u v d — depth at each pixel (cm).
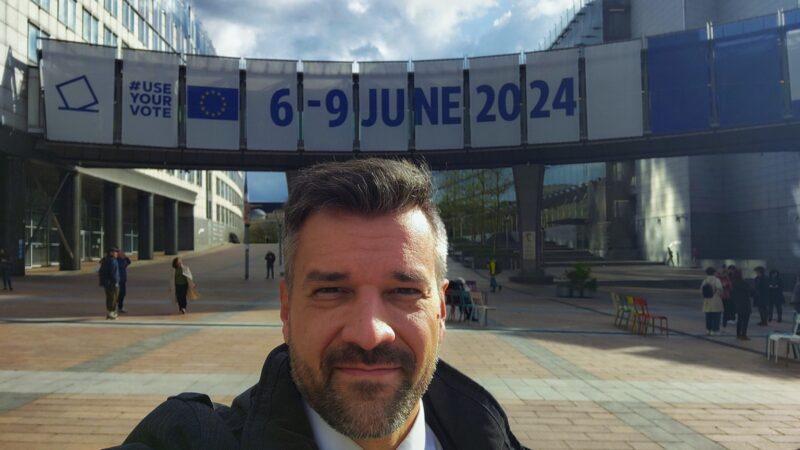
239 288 2358
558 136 2330
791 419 562
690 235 4366
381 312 89
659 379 752
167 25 4975
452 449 113
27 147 2569
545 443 482
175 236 5009
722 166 4447
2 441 463
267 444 87
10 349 895
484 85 2392
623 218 5203
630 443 485
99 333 1075
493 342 1051
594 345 1050
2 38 2395
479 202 4894
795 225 3622
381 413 87
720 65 2152
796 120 2052
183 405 96
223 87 2348
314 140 2384
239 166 2583
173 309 1529
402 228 93
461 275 3409
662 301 2167
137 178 4088
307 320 91
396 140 2394
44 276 2745
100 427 501
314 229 92
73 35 3156
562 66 2333
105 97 2291
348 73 2405
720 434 513
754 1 3969
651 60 2231
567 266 4269
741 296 1159
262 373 98
